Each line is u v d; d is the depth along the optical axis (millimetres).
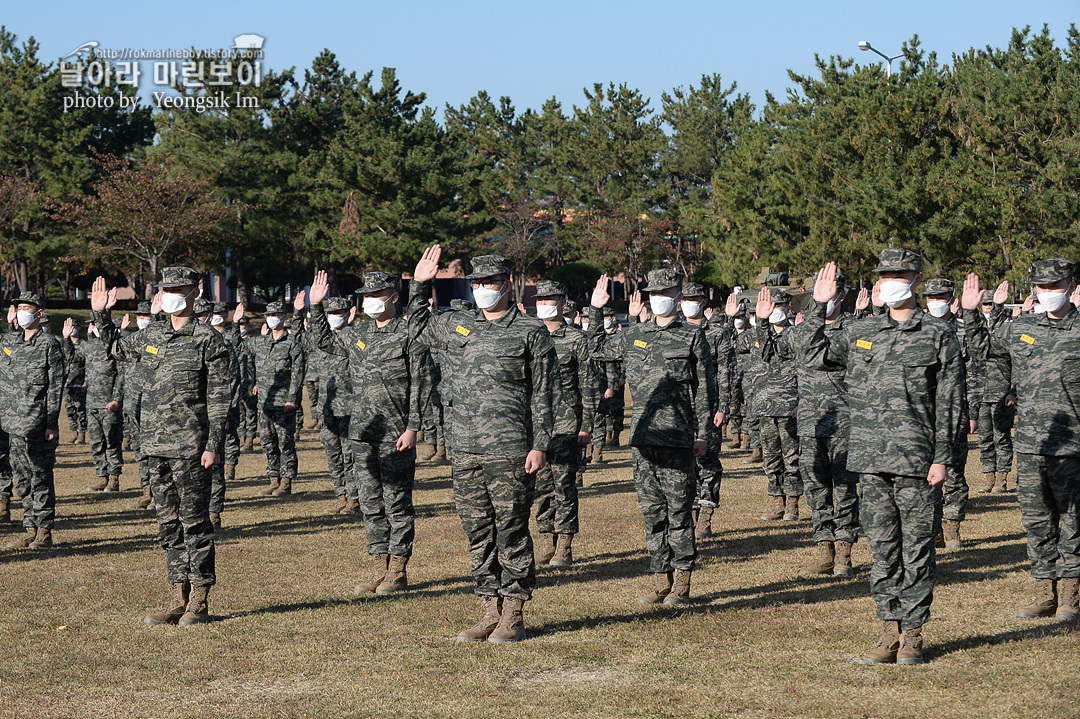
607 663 6246
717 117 80250
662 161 82438
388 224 56594
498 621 6879
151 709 5520
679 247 75875
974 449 17766
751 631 6906
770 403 11305
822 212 41250
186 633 7059
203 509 7352
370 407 8273
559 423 6801
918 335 6184
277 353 13984
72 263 64000
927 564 6105
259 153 55844
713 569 9016
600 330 9766
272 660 6391
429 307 8430
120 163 56656
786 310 11094
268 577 8875
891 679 5809
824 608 7539
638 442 7734
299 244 58219
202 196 53812
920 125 37219
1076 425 7145
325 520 11922
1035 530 7223
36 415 10156
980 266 33719
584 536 10656
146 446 7352
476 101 92812
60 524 11773
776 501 11570
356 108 61906
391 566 8383
